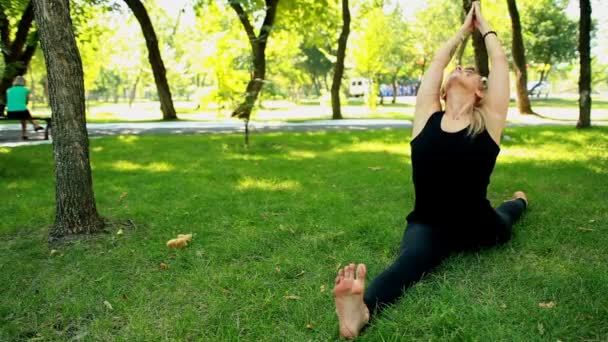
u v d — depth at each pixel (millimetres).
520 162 7977
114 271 3615
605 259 3598
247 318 2836
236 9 15812
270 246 4082
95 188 6520
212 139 12422
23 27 14641
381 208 5164
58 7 4066
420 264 3059
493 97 3252
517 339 2488
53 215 5164
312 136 12961
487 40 3553
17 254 4027
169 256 3871
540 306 2857
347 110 31672
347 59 30469
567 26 44250
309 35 21547
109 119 22281
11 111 12438
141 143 11719
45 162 8969
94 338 2707
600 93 63688
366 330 2627
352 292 2484
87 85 39188
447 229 3299
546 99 48656
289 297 3062
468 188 3207
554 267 3432
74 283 3410
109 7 18406
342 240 4156
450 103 3297
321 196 5770
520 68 21297
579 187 5910
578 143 10219
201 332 2715
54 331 2805
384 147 10539
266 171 7602
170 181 6910
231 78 11117
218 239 4277
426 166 3230
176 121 19859
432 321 2666
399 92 77250
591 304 2852
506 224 3799
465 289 3076
